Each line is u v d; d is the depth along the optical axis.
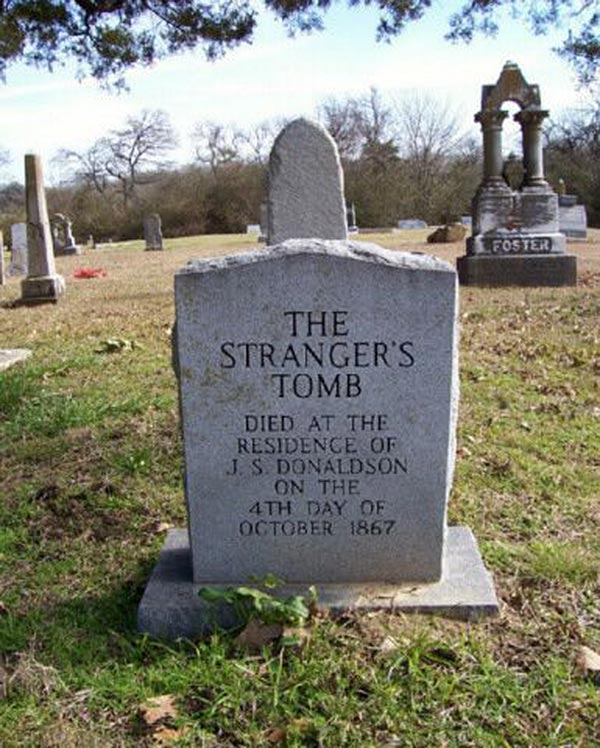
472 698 2.90
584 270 17.42
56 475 5.26
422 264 3.35
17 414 6.50
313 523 3.56
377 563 3.58
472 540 3.96
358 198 54.00
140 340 9.95
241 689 2.95
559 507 4.67
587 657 3.10
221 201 58.00
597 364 8.00
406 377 3.42
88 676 3.10
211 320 3.40
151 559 4.08
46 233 14.72
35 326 11.77
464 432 5.92
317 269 3.34
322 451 3.50
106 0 14.16
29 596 3.79
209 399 3.46
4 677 3.07
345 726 2.77
